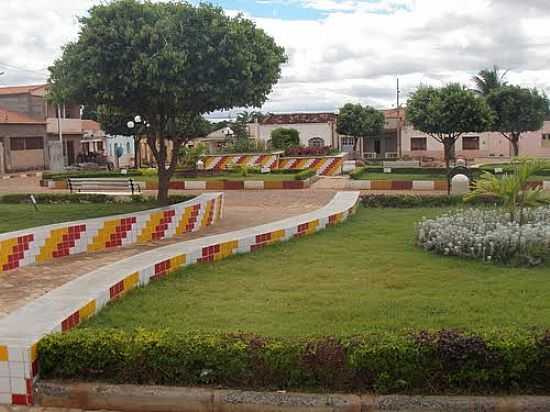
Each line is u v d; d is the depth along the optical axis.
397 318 6.13
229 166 29.78
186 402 4.79
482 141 50.06
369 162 38.62
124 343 4.96
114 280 7.04
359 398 4.69
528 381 4.73
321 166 29.78
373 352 4.75
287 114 52.31
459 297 6.86
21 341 5.02
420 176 25.05
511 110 40.50
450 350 4.71
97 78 10.83
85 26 10.83
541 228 9.07
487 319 6.06
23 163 34.56
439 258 8.98
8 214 13.09
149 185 21.47
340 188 20.95
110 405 4.87
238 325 6.00
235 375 4.87
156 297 7.06
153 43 10.68
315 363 4.79
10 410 4.86
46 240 9.03
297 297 6.99
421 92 27.75
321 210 13.00
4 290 7.38
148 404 4.83
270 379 4.85
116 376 4.98
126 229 10.21
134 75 10.70
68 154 38.94
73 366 4.99
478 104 26.33
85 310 6.10
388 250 9.64
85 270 8.40
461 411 4.60
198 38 10.86
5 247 8.34
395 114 54.94
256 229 10.45
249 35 11.74
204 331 5.29
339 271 8.27
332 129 49.91
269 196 18.44
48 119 37.00
